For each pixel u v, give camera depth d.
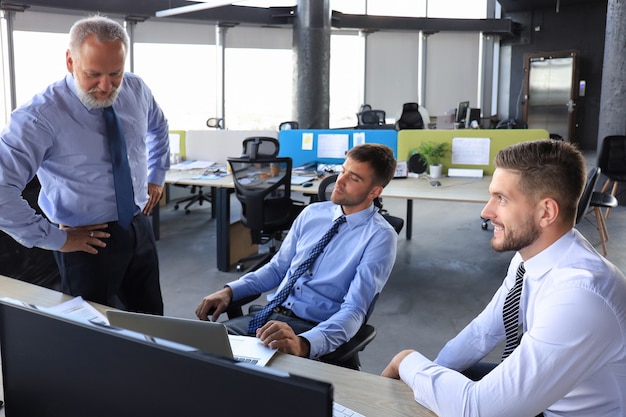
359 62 11.23
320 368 1.38
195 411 0.64
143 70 9.20
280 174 4.18
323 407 0.56
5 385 0.81
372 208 2.08
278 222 4.28
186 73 9.64
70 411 0.74
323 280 2.05
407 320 3.50
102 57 1.77
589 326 1.05
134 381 0.68
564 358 1.06
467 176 4.71
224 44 9.86
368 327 1.96
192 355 0.63
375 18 10.59
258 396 0.60
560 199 1.13
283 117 10.69
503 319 1.39
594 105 12.80
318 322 2.03
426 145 4.79
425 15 11.73
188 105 9.77
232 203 7.26
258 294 2.18
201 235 5.58
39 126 1.83
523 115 13.33
